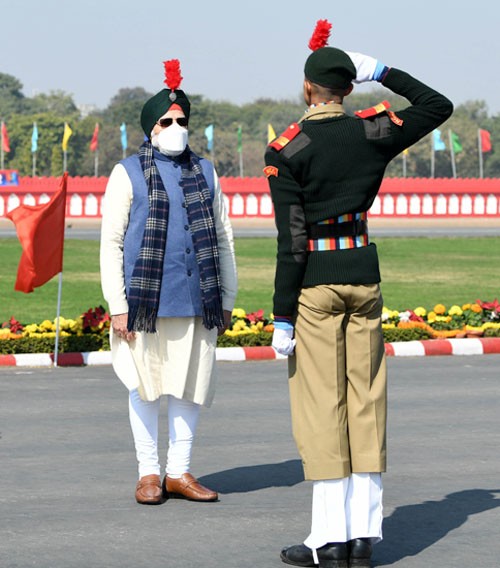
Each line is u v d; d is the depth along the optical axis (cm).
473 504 890
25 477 988
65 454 1087
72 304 2520
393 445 1139
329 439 695
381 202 8881
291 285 695
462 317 1994
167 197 870
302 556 720
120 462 1051
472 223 8906
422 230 7362
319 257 698
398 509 875
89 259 4084
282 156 694
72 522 827
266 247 4966
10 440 1153
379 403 705
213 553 748
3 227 7569
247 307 2456
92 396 1419
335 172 695
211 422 1255
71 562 727
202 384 888
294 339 708
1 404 1359
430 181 8944
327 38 721
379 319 716
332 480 698
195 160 895
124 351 880
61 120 19212
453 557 744
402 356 1830
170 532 800
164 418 1278
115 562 728
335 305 698
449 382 1565
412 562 732
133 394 893
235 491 934
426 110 711
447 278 3409
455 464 1048
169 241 866
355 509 704
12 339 1712
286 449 1112
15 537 785
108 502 894
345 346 705
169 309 865
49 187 8406
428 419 1288
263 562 730
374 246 717
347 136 698
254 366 1688
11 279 3195
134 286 862
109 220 868
